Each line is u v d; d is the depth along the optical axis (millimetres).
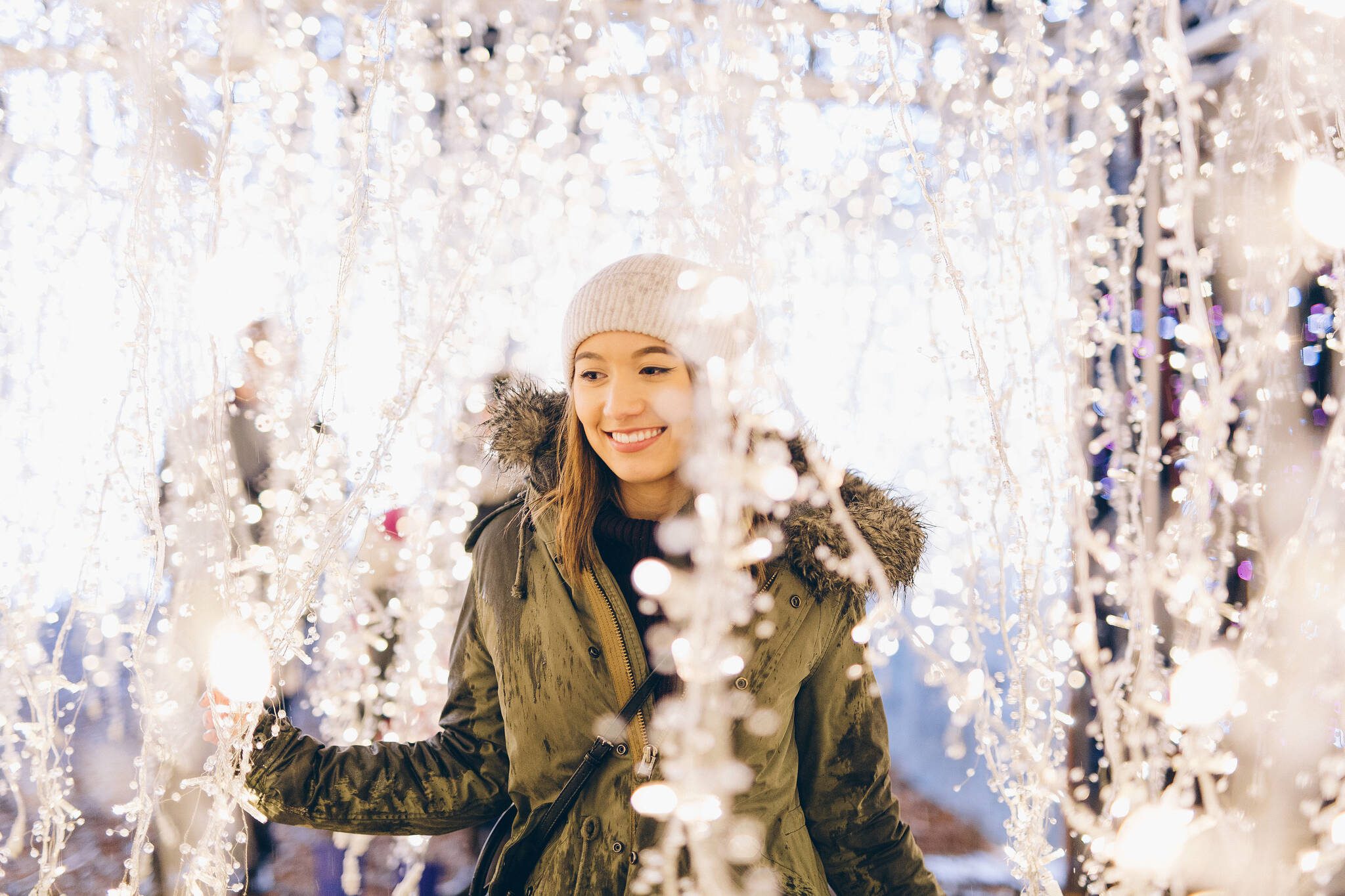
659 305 1204
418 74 2051
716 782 1147
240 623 1342
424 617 2195
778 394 1305
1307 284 2236
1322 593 1557
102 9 1693
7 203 2180
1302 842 1503
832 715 1312
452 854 2777
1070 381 1737
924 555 1542
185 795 2225
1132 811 1331
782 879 1233
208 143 1740
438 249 2346
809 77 2346
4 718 1717
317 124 2584
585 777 1239
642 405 1218
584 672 1253
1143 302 2502
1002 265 1721
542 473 1357
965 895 2799
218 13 1680
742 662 1120
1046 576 2117
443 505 2732
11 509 2016
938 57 1729
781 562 1267
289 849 2961
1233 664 1134
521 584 1311
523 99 1947
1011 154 1773
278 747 1323
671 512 1307
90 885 2549
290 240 2041
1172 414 2543
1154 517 2326
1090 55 2311
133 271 1427
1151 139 2309
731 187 1364
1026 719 1418
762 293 1301
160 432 1738
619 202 2924
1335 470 1375
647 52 1450
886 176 2246
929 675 1315
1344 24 1350
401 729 2438
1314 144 1359
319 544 1557
